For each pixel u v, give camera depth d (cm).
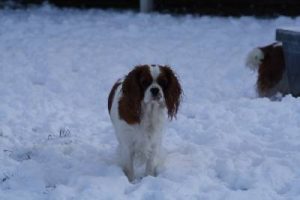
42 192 662
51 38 1562
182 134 898
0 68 1304
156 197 630
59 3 2064
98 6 2027
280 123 909
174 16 1811
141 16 1773
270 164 725
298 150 790
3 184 687
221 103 1044
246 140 845
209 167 742
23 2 2073
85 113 1023
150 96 663
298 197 633
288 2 1945
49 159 779
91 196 632
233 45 1478
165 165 742
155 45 1492
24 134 902
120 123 696
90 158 781
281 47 1132
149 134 699
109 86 1197
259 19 1739
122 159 712
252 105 1006
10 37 1572
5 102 1070
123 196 638
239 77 1256
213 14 1855
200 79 1245
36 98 1102
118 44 1502
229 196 633
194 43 1504
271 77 1128
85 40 1544
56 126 941
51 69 1301
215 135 864
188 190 653
